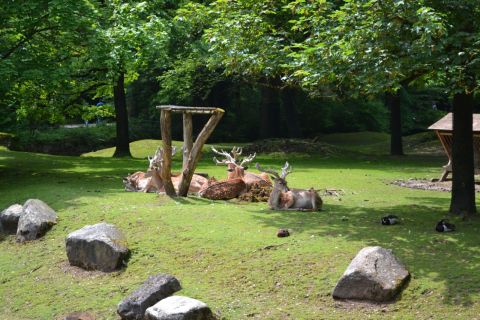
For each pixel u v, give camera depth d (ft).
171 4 81.41
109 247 30.81
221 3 41.47
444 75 32.35
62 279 30.78
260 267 28.02
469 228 32.07
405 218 35.50
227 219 35.65
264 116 107.86
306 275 26.76
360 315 23.68
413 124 135.74
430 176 60.39
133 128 116.67
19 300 29.19
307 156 84.69
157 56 81.05
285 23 45.91
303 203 38.68
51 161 73.92
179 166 70.28
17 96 60.95
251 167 68.90
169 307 23.72
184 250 31.07
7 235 38.09
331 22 35.68
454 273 25.30
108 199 43.45
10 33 57.21
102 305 27.25
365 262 25.23
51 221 37.55
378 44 30.83
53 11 54.70
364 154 89.30
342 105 131.85
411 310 23.52
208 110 43.39
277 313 24.47
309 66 33.04
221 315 24.66
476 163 54.75
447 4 31.81
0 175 59.93
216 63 58.54
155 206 40.32
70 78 59.41
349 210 38.78
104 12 65.21
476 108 121.80
